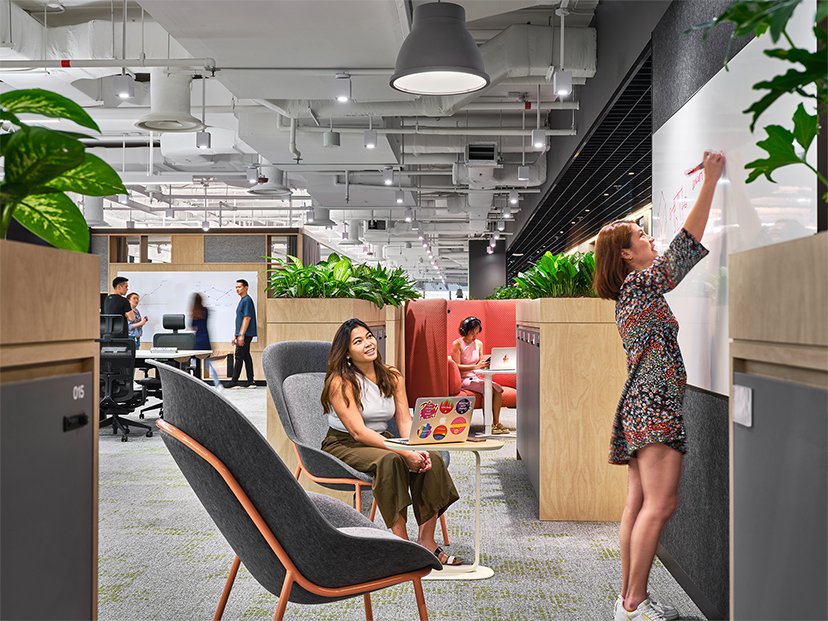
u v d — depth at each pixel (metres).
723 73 2.34
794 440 0.99
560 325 3.60
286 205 15.86
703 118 2.56
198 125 6.70
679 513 2.80
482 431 6.40
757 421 1.12
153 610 2.45
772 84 0.94
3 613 0.82
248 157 10.95
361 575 1.69
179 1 4.63
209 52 5.62
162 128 6.79
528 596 2.58
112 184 1.15
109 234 12.11
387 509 2.62
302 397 3.08
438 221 17.16
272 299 3.82
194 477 1.65
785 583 1.02
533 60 6.11
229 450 1.55
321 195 11.84
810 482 0.94
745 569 1.17
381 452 2.74
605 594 2.60
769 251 1.09
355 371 3.00
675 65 3.00
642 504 2.32
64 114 1.10
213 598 2.57
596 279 2.40
